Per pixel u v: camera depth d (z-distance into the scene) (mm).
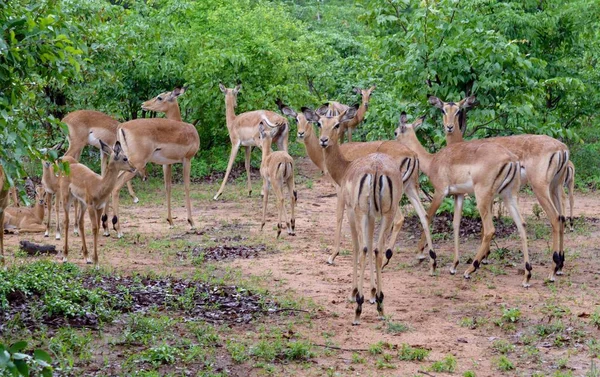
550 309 8039
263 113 15711
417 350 6695
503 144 10273
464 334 7348
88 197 9555
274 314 7852
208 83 18688
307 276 9617
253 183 17766
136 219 13719
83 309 7375
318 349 6801
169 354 6328
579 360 6578
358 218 7426
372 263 8180
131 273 9508
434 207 9969
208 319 7590
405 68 12109
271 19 21000
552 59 17453
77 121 14562
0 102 5809
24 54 5988
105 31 15430
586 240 11625
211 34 19578
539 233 11898
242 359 6414
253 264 10289
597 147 19547
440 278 9562
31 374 5762
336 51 24312
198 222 13484
